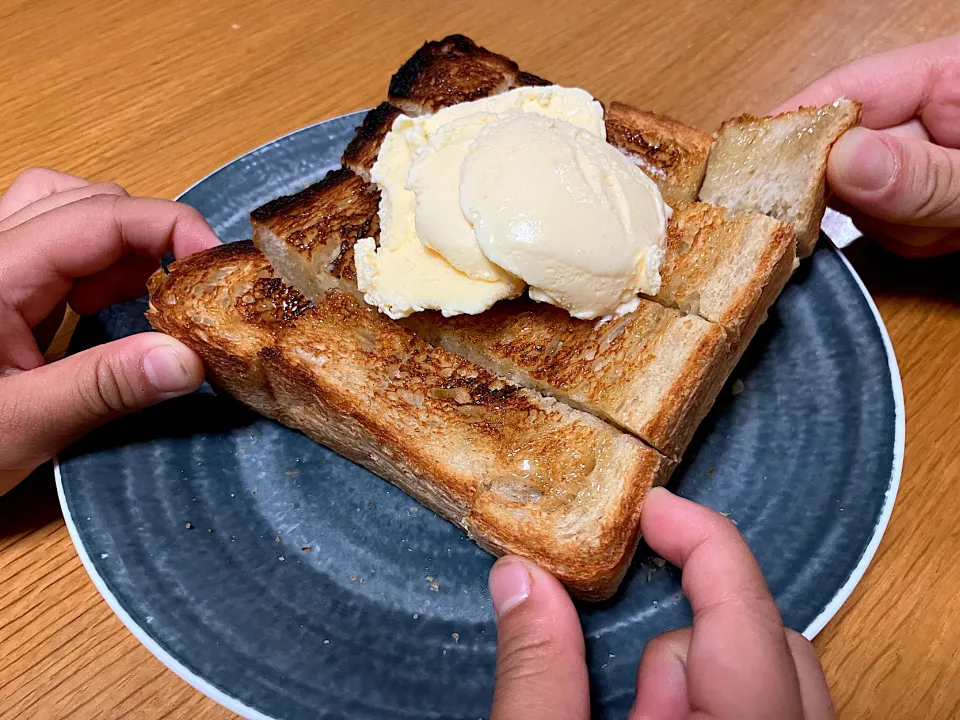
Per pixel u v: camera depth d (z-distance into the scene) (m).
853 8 0.26
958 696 0.14
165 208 0.17
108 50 0.26
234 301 0.17
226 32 0.26
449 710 0.13
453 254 0.14
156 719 0.14
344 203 0.18
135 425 0.16
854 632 0.15
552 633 0.12
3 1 0.27
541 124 0.15
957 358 0.18
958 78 0.20
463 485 0.15
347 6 0.27
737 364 0.17
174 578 0.15
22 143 0.23
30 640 0.15
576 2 0.27
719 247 0.17
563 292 0.14
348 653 0.14
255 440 0.17
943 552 0.16
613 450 0.15
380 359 0.16
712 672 0.11
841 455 0.16
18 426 0.15
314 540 0.16
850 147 0.17
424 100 0.19
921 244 0.19
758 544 0.15
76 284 0.18
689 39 0.26
